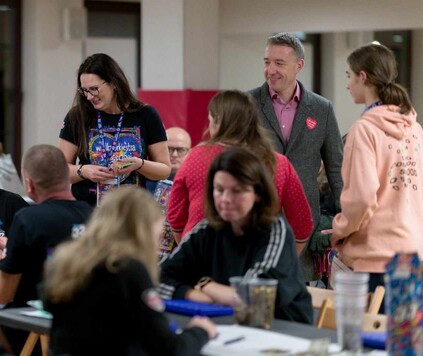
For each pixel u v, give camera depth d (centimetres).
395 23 1641
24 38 1908
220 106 736
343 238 811
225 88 1683
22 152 1925
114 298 520
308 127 920
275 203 627
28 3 1898
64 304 535
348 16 1666
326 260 953
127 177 897
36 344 789
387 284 530
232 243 648
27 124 1920
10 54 1909
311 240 942
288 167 763
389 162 790
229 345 545
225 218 618
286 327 601
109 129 893
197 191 747
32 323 630
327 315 690
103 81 875
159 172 888
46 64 1898
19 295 713
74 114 900
